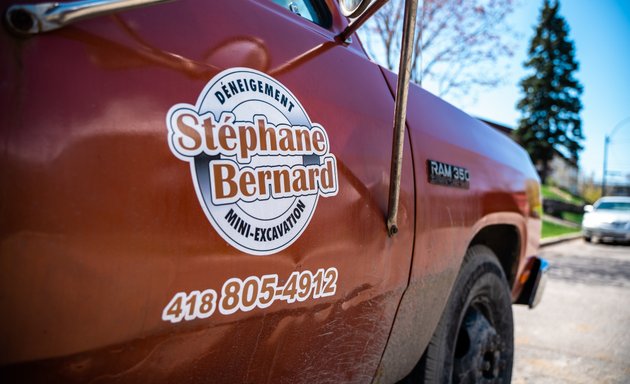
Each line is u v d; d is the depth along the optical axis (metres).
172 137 0.88
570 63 40.03
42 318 0.72
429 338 1.94
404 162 1.57
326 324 1.27
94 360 0.79
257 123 1.05
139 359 0.86
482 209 2.08
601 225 15.27
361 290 1.36
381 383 1.70
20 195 0.69
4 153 0.68
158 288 0.85
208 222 0.92
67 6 0.75
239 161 0.99
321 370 1.31
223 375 1.03
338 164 1.26
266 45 1.16
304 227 1.14
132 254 0.81
